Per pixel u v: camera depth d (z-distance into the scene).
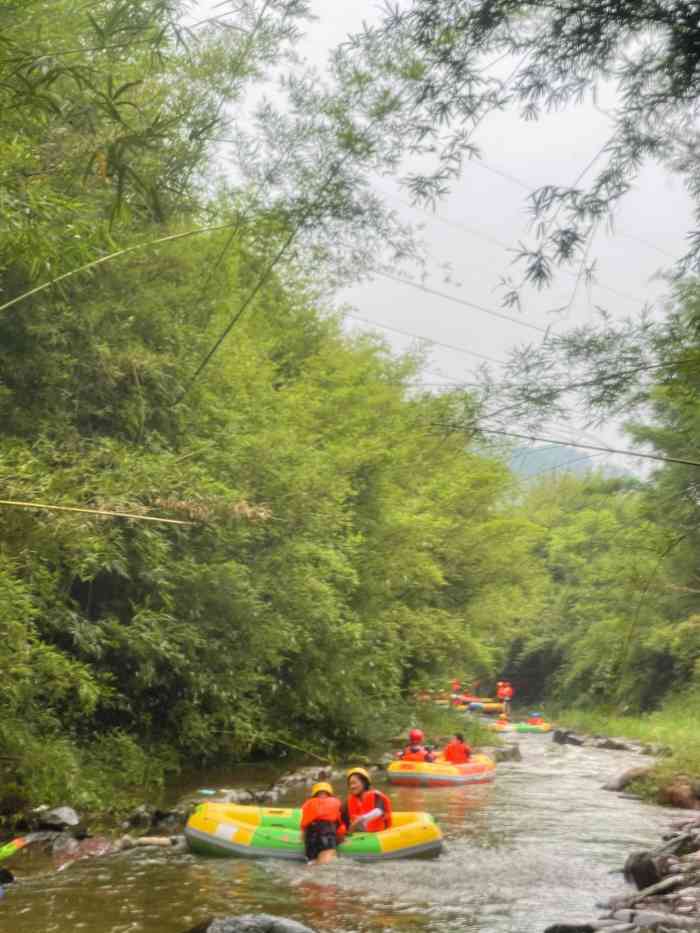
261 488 16.34
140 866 9.85
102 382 13.55
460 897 9.11
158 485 10.87
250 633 16.03
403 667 28.41
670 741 26.84
